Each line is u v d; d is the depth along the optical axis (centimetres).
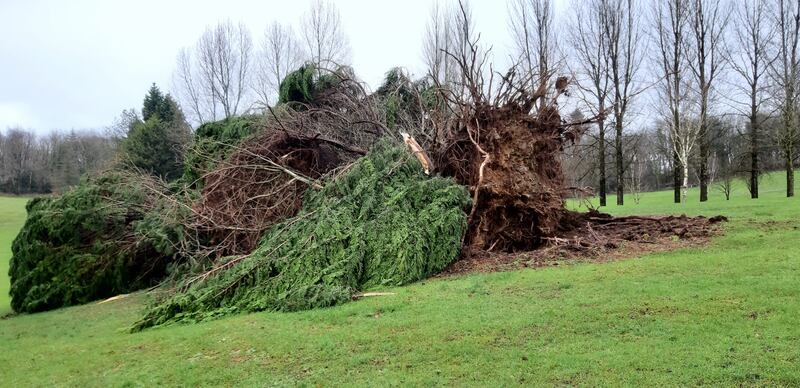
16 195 5569
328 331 589
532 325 528
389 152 1035
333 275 786
